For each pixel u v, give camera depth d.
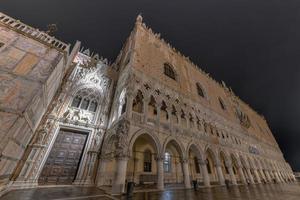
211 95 32.31
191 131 20.67
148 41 23.94
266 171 34.00
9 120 8.53
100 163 16.30
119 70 25.25
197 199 10.24
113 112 19.36
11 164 9.98
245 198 11.26
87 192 11.38
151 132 15.68
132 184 10.54
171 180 20.75
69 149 16.31
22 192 10.23
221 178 20.34
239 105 43.44
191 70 31.39
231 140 28.70
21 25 12.03
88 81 20.59
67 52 14.02
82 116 18.22
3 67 9.59
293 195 13.09
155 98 18.73
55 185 13.66
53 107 16.23
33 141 13.66
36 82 10.55
